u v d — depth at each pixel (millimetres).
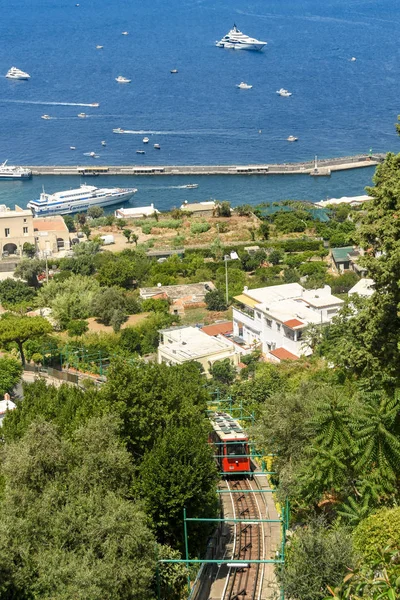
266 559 81875
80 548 68188
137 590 67188
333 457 73688
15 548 66250
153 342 171625
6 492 72500
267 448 90250
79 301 192125
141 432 89000
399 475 73438
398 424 75062
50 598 63625
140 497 80000
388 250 79188
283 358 147750
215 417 111625
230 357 150375
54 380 150375
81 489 74625
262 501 95188
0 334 156375
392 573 55219
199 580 77625
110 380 91312
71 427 88438
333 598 52375
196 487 80688
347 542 65688
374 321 79812
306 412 88938
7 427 97188
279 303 163375
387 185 82312
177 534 81562
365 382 84938
